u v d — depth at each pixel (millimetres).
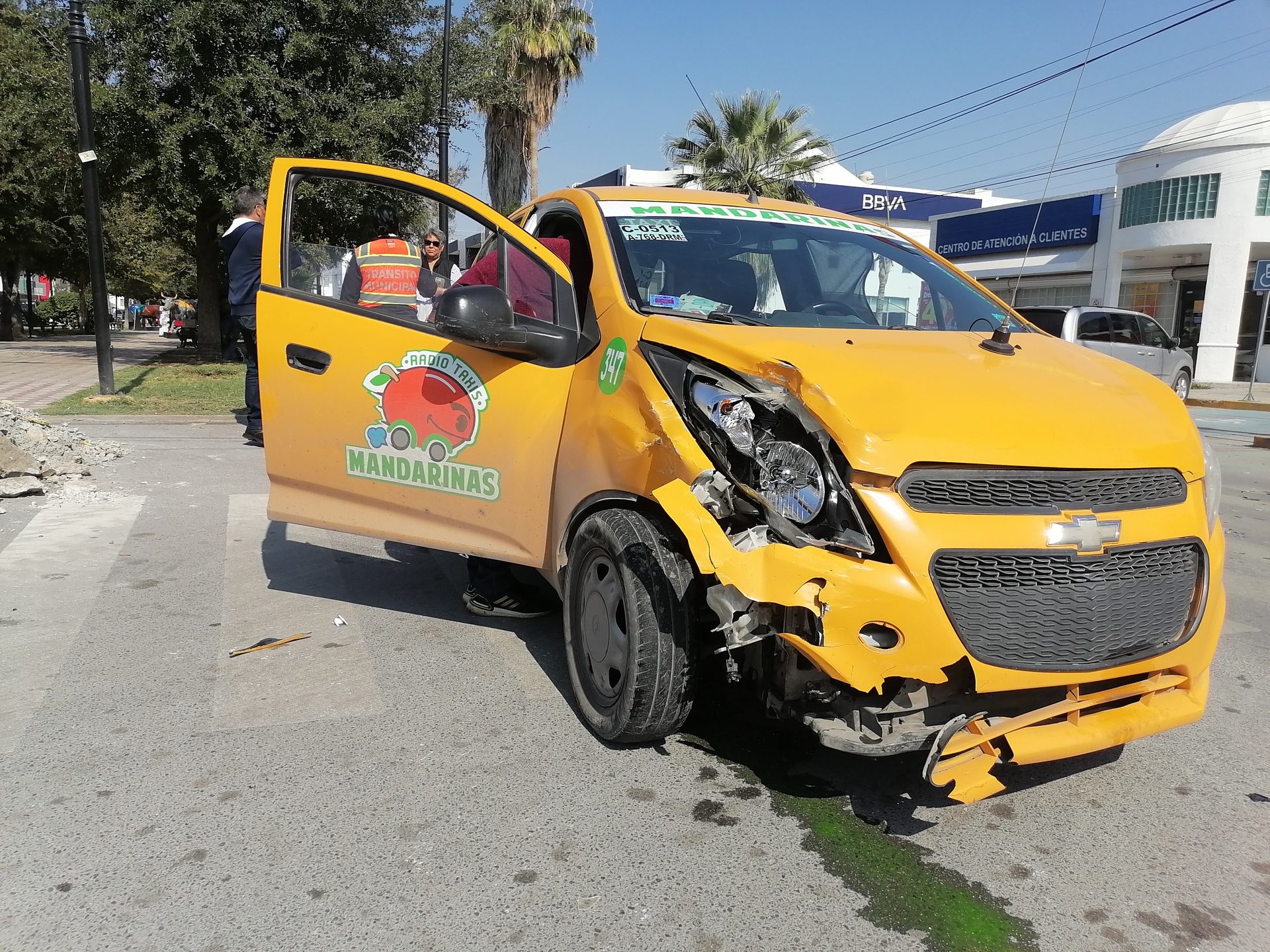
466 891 2383
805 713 2639
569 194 4207
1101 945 2250
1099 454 2637
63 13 16031
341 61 16766
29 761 2984
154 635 4094
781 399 2633
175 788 2842
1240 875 2553
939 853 2609
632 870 2484
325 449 4031
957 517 2459
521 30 23609
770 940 2229
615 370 3180
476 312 3303
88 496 6594
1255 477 9828
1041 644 2508
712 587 2629
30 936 2184
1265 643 4469
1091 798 2945
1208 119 25703
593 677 3213
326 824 2666
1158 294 28312
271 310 4055
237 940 2186
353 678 3682
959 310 3951
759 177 28438
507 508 3619
